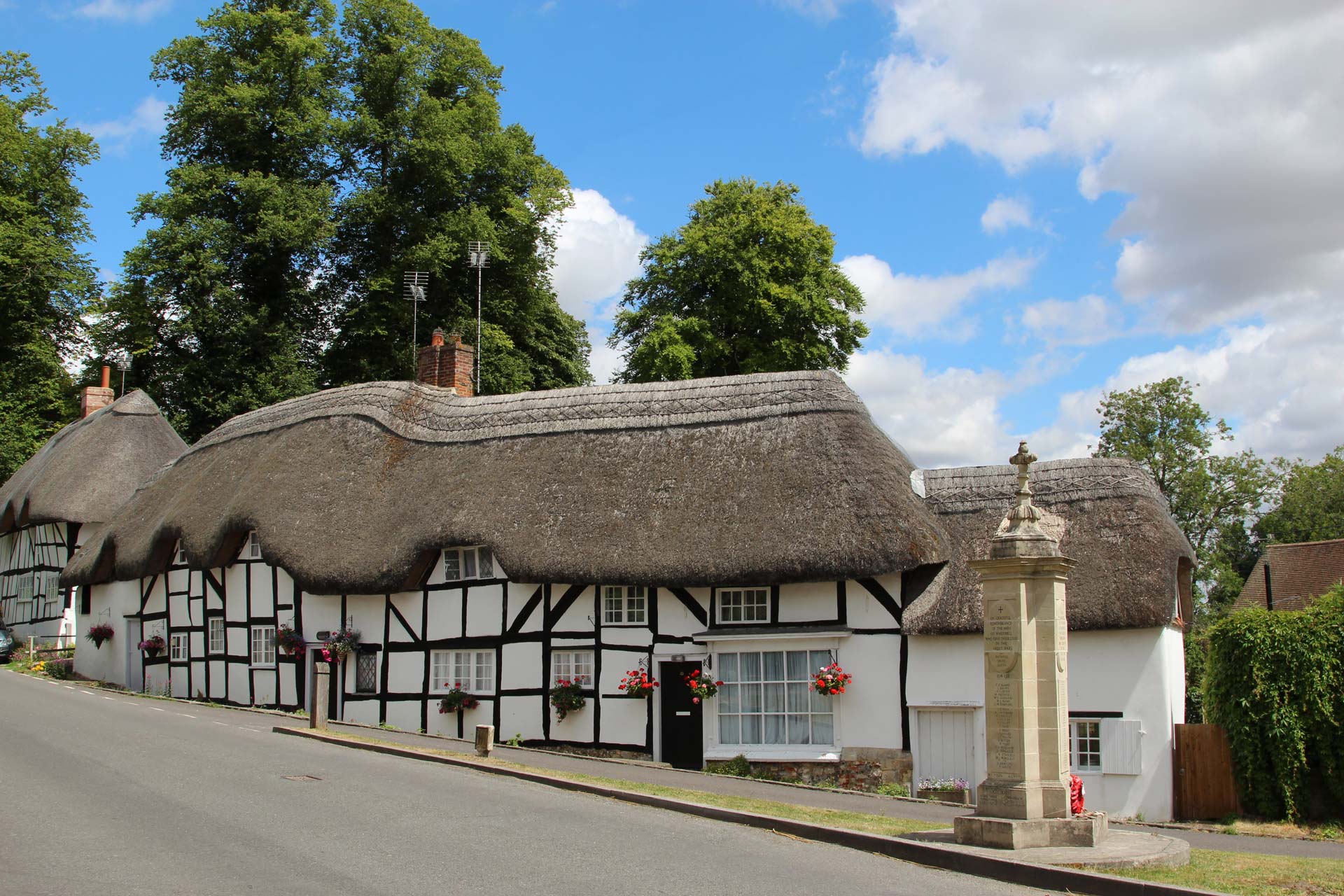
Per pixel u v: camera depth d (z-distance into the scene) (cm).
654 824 1157
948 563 1953
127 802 1132
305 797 1206
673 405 2266
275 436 2728
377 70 4031
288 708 2458
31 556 3891
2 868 852
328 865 909
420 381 2903
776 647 1953
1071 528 1945
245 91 3866
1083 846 1067
